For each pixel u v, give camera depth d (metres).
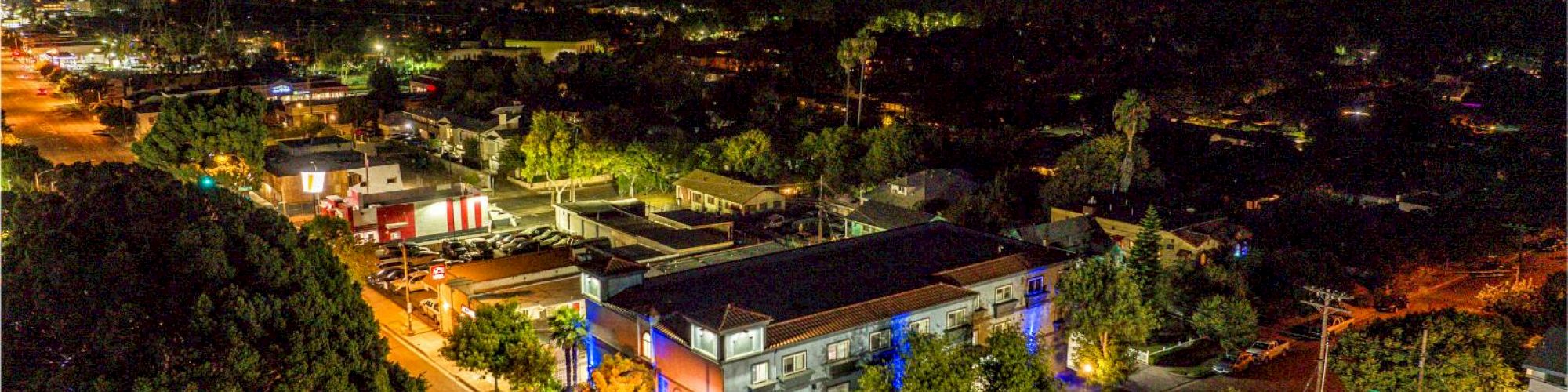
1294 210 79.62
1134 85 156.62
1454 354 46.47
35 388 36.47
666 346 46.84
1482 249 76.38
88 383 35.72
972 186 92.44
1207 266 65.69
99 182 58.75
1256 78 167.88
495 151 114.44
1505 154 115.00
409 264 75.56
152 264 42.50
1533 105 145.38
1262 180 103.00
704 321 43.78
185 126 95.94
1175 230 73.38
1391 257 72.12
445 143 123.94
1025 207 91.25
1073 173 90.06
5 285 41.34
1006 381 44.78
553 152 99.81
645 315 47.62
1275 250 71.88
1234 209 88.56
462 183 98.38
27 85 185.12
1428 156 115.06
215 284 41.06
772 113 133.12
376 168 99.38
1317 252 70.81
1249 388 54.25
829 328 46.38
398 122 133.12
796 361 45.91
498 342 50.06
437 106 150.38
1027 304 55.19
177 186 52.03
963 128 123.12
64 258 41.84
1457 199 90.75
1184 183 102.06
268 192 99.62
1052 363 56.97
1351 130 129.75
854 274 54.56
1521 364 41.81
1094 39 187.25
